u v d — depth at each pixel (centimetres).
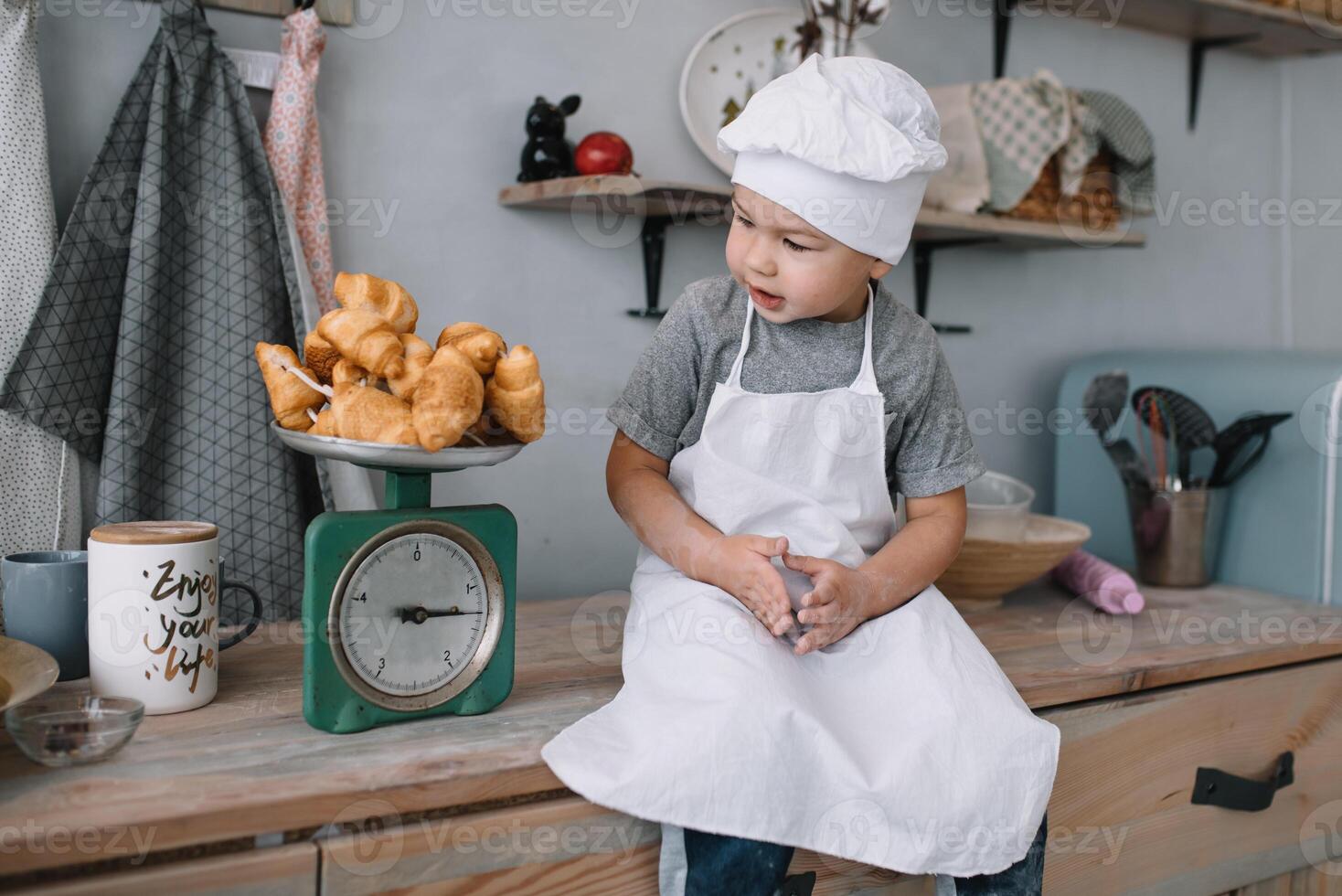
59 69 106
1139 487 146
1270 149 194
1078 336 176
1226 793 112
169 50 103
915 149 91
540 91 130
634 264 138
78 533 105
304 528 113
